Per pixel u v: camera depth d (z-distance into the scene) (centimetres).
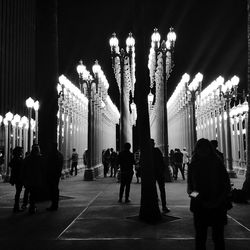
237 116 2708
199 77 2045
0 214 998
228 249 639
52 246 670
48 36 1340
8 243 693
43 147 1277
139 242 689
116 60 2088
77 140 3039
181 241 693
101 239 715
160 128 2706
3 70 4519
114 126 4809
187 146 2567
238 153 2695
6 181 2261
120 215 964
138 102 955
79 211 1032
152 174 912
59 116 2317
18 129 2981
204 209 509
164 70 1989
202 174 515
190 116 2375
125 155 1218
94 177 2367
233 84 2191
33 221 897
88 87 2248
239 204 1127
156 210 891
